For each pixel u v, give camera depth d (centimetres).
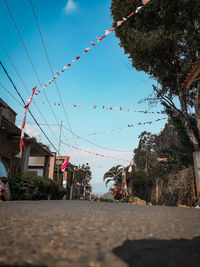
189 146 1577
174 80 1501
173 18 1143
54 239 215
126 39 1387
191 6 1093
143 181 2825
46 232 248
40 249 180
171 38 1197
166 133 2708
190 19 1166
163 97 1510
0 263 145
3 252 169
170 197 1867
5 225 287
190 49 1349
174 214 464
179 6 1098
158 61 1393
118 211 506
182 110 1365
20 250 176
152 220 353
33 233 242
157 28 1264
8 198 1061
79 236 228
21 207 564
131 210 545
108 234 239
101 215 413
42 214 416
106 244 197
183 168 1856
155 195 2372
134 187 3078
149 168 2688
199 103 1311
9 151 1648
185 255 159
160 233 248
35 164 2772
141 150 3212
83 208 573
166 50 1341
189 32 1282
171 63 1428
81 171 6038
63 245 193
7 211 453
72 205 687
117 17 1295
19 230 256
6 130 1494
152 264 141
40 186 1359
